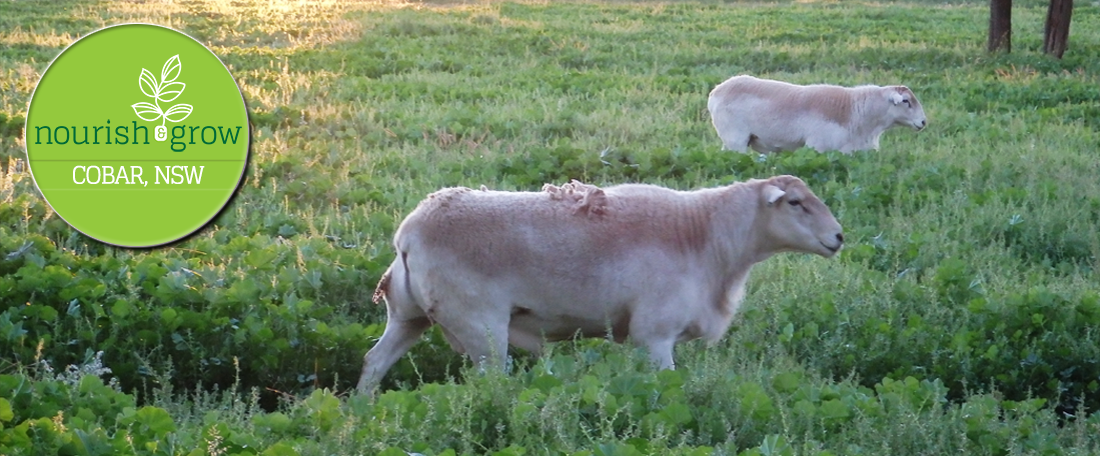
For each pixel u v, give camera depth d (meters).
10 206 8.52
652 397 5.43
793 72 20.62
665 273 5.98
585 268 5.85
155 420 4.96
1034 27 28.53
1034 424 5.75
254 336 6.25
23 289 6.41
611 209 5.98
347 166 10.94
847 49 22.72
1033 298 7.30
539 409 5.22
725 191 6.30
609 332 5.96
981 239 9.52
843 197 10.35
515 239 5.80
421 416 5.18
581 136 13.23
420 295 5.85
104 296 6.59
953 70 20.62
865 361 6.77
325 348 6.39
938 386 6.00
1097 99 17.84
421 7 29.70
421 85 16.78
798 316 7.28
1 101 13.73
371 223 8.84
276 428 5.14
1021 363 6.75
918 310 7.50
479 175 10.93
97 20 23.38
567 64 21.06
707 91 17.53
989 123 14.93
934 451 5.28
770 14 30.62
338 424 5.06
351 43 21.78
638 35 24.94
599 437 5.03
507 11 29.66
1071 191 10.78
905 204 10.44
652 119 14.77
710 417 5.33
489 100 16.16
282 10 26.88
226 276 7.21
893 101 12.20
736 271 6.31
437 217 5.79
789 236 6.29
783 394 5.85
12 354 5.95
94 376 5.31
